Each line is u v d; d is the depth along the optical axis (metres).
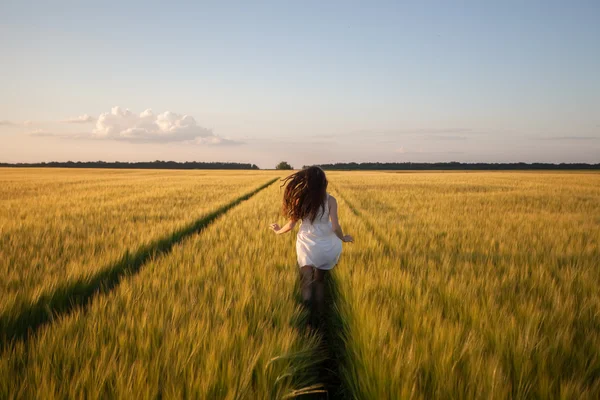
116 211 10.46
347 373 2.61
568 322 2.84
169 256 5.12
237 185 26.34
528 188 24.23
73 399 1.92
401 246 5.99
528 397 2.05
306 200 4.12
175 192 18.78
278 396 2.12
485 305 3.16
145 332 2.66
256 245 5.97
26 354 2.43
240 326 2.75
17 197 15.74
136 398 1.92
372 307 3.09
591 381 2.20
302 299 3.99
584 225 8.38
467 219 9.62
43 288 3.58
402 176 51.72
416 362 2.28
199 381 2.06
